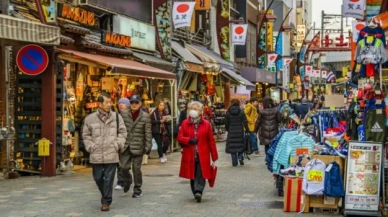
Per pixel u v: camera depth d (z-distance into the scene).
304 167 11.64
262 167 19.17
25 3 17.02
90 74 19.72
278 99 62.56
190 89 30.97
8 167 16.06
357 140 11.78
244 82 35.88
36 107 16.45
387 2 14.81
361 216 11.12
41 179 15.74
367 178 10.98
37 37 14.42
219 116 32.34
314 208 11.47
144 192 13.80
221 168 18.91
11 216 10.80
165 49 27.52
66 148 17.42
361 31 12.31
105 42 21.31
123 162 13.16
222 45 39.88
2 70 15.93
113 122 11.51
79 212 11.24
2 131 15.36
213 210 11.58
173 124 24.62
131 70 18.02
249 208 11.82
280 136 12.86
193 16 36.41
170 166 19.42
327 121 15.24
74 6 20.03
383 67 13.34
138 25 25.34
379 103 11.32
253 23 52.25
